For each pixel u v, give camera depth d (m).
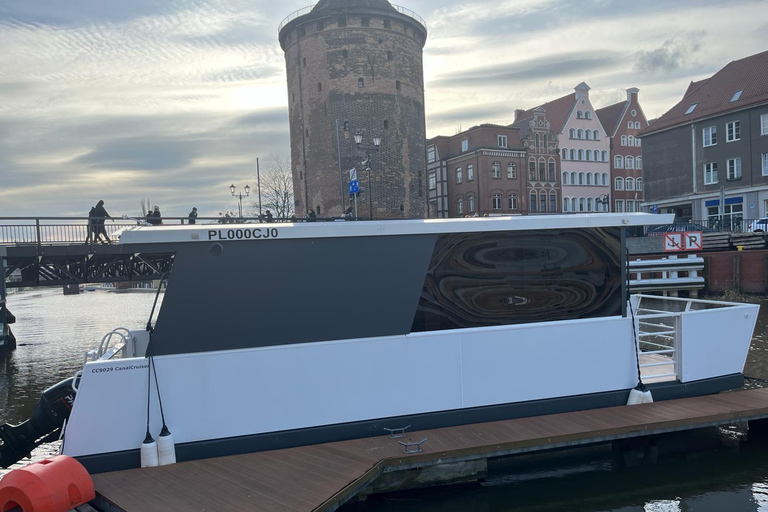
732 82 44.47
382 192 50.12
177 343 5.88
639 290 29.09
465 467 6.30
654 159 49.44
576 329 7.08
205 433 5.93
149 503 4.91
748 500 6.54
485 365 6.77
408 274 6.54
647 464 7.41
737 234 32.34
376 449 6.01
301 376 6.20
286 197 67.25
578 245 7.08
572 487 6.85
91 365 5.68
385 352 6.46
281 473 5.47
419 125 53.47
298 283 6.20
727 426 8.60
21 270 23.92
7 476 4.90
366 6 49.44
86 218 20.80
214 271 5.95
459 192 63.78
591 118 65.75
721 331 7.91
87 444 5.66
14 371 19.23
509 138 62.00
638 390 7.31
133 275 24.69
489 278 6.80
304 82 51.62
